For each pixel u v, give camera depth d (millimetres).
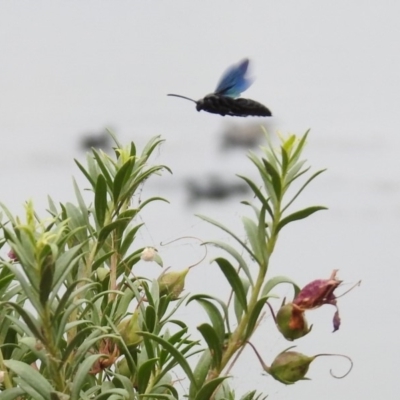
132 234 3031
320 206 2982
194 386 2977
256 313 2980
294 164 2990
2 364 2979
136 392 2996
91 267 3012
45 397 2947
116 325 3020
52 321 2949
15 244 2945
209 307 2986
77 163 3033
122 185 3025
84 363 2953
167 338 3016
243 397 3025
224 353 2984
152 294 3020
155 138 3047
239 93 3020
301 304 2990
